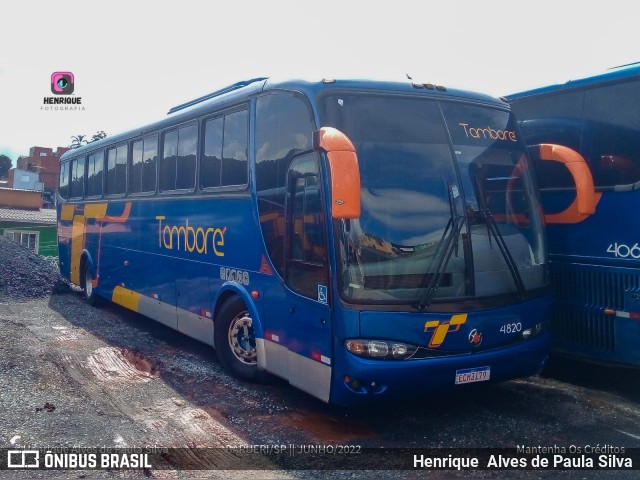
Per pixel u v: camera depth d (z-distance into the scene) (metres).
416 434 5.79
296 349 6.09
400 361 5.38
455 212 5.80
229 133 7.54
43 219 34.72
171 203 9.00
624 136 6.73
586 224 7.08
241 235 7.12
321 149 5.11
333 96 5.89
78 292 14.88
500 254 5.94
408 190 5.70
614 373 7.79
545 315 6.24
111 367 7.93
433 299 5.52
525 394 6.98
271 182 6.57
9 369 7.45
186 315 8.55
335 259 5.47
